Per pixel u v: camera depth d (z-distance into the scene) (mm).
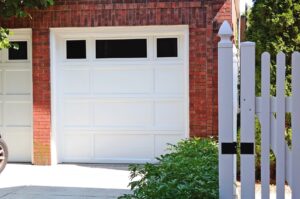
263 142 3848
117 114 9680
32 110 9656
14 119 9938
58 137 9773
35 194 7172
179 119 9500
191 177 4121
